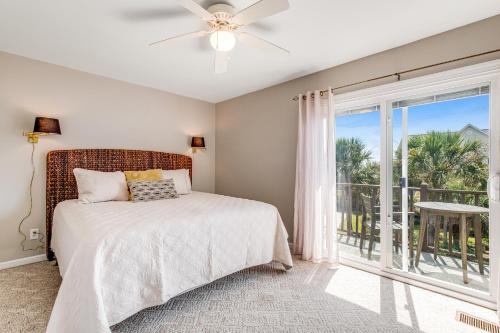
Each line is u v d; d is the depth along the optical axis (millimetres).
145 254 1656
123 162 3361
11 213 2637
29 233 2736
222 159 4430
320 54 2607
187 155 4164
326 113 2938
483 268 2152
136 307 1604
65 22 2041
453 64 2123
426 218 2451
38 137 2789
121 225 1706
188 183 3629
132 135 3537
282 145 3479
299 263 2832
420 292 2215
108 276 1485
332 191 2791
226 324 1735
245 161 4016
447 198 2312
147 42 2375
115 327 1671
